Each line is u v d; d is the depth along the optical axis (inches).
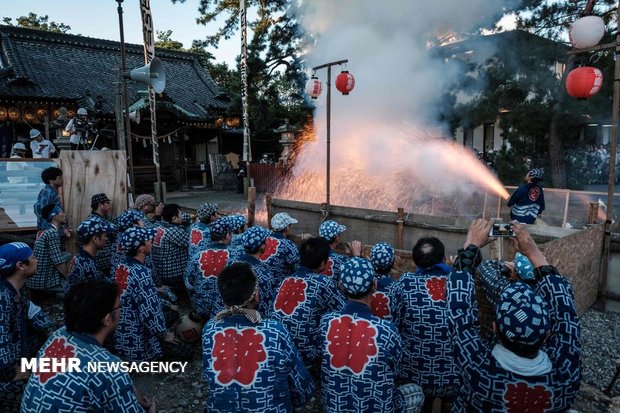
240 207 518.0
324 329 87.7
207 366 77.9
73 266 137.7
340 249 165.9
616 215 308.2
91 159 238.5
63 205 231.8
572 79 179.6
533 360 60.0
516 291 60.7
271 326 80.1
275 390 76.9
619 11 171.8
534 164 434.3
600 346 149.5
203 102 815.1
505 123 429.1
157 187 378.3
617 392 125.5
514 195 241.9
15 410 104.1
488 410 63.5
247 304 80.8
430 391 103.8
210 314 147.5
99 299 71.2
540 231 180.1
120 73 282.4
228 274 80.6
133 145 729.6
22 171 226.2
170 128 702.5
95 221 137.8
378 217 220.8
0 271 105.0
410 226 207.3
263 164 681.0
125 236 124.8
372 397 81.7
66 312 71.4
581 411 114.1
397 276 146.3
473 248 75.2
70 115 625.0
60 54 750.5
